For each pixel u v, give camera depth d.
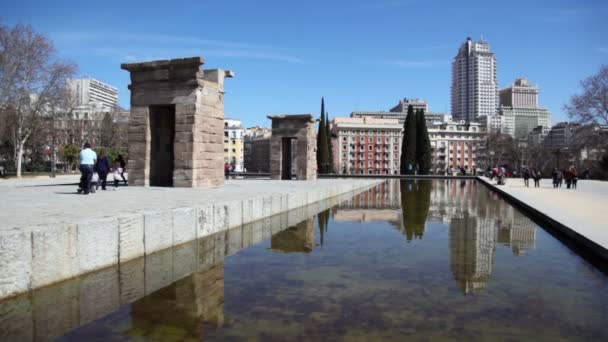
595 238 10.73
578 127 62.31
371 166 143.38
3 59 43.41
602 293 7.45
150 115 24.09
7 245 6.72
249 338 5.39
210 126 24.08
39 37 45.75
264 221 16.47
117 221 9.02
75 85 80.19
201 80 22.92
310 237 13.16
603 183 50.22
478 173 97.62
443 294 7.32
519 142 112.12
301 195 21.61
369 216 18.62
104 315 6.31
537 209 18.06
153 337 5.45
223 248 11.38
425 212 20.28
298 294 7.30
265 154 154.88
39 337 5.50
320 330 5.66
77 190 19.02
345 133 142.38
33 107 49.09
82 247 8.17
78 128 73.81
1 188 21.89
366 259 10.08
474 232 14.28
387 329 5.71
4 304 6.62
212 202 13.55
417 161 88.88
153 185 24.34
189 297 7.19
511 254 10.72
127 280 8.14
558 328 5.81
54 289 7.36
